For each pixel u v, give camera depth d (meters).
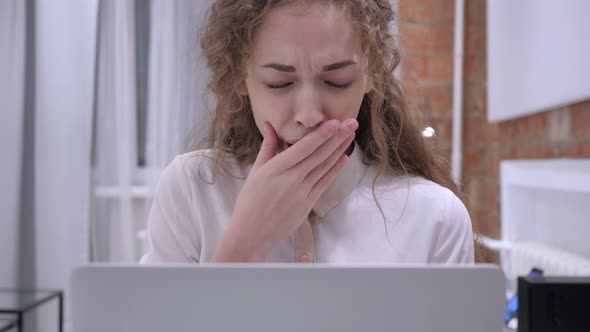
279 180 0.70
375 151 0.92
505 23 2.12
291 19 0.69
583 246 1.63
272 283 0.44
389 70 0.88
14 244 2.60
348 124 0.69
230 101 0.89
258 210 0.70
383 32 0.84
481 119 2.56
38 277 2.61
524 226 2.06
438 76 2.59
